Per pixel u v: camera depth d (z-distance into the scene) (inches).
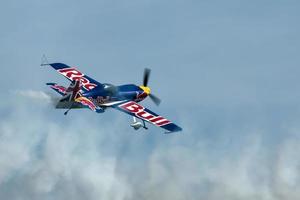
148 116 5211.6
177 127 5036.9
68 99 5059.1
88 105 5024.6
